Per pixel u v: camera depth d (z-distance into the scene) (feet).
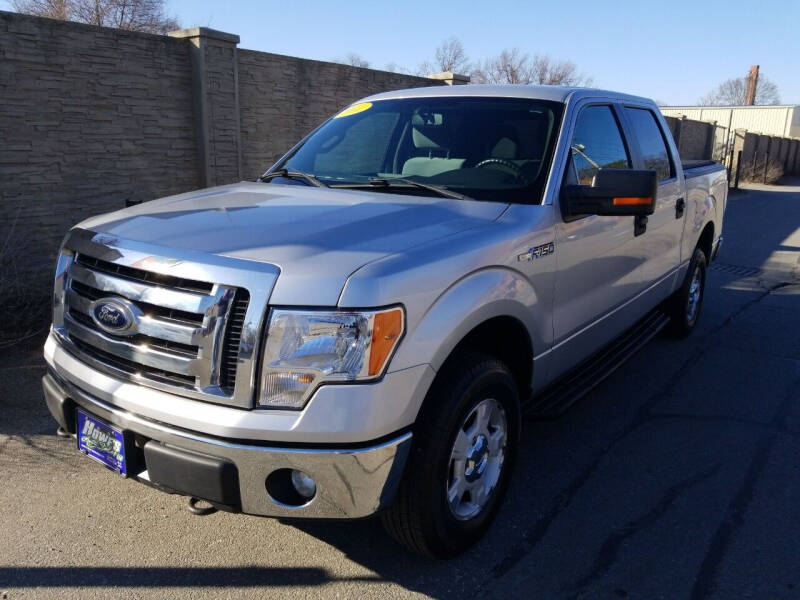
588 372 13.64
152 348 8.29
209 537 10.23
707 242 21.15
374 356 7.70
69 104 22.30
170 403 8.08
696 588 9.27
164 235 8.77
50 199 22.27
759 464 12.80
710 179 20.16
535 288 10.47
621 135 14.49
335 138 13.71
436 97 13.52
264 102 29.55
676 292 19.38
